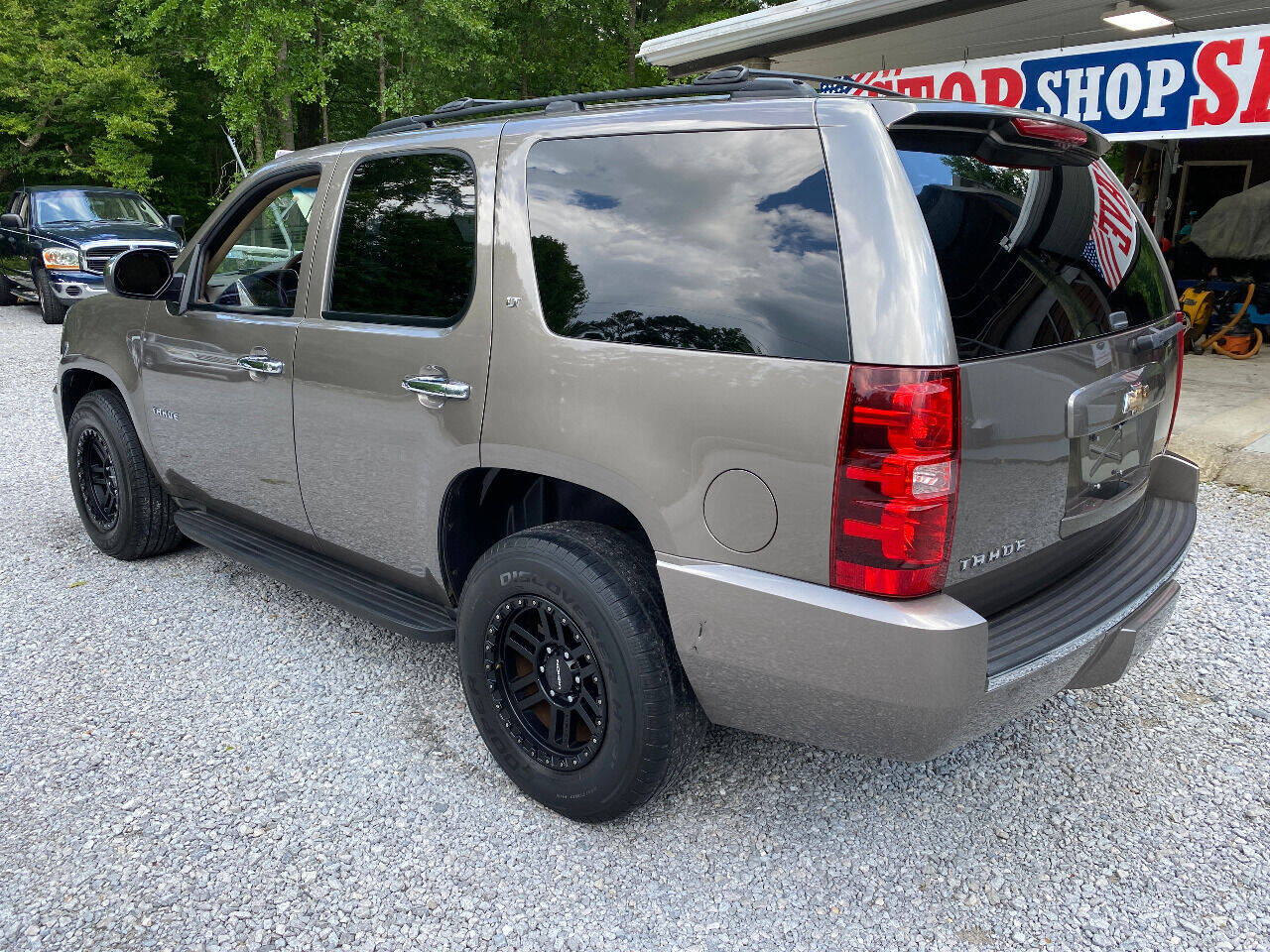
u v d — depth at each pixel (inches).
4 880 98.8
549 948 90.2
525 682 108.3
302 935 91.6
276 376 133.6
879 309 79.0
